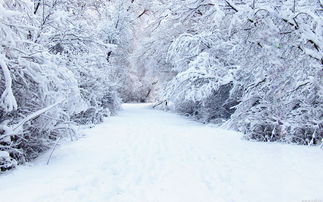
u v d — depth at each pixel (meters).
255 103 10.93
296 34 6.63
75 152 6.87
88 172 5.25
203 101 15.76
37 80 5.72
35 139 6.15
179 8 8.13
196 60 15.10
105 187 4.58
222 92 15.95
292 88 8.14
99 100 15.74
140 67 27.52
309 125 8.96
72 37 9.74
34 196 3.86
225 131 12.12
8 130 5.11
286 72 7.35
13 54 5.61
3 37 5.26
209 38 15.05
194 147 8.31
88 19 13.75
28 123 5.70
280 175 5.49
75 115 12.18
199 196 4.35
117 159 6.43
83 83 11.91
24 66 5.66
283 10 6.45
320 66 6.57
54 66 6.04
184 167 6.05
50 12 8.59
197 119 18.12
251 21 6.50
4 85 5.64
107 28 20.75
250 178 5.29
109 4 21.44
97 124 13.01
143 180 5.11
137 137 9.70
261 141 9.67
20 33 5.87
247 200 4.20
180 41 15.36
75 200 3.90
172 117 18.91
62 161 5.96
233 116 12.05
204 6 7.84
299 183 4.99
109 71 17.34
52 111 6.07
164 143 8.81
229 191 4.58
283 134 9.67
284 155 7.31
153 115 19.64
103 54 11.31
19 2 6.30
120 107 21.94
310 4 7.21
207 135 10.89
